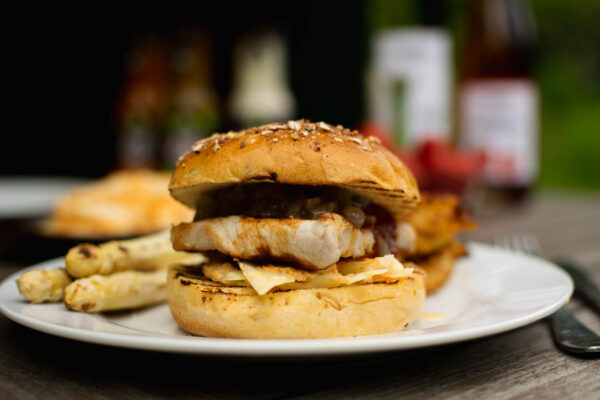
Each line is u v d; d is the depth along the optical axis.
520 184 0.86
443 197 0.44
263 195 0.34
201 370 0.30
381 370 0.30
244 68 1.26
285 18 1.40
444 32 0.83
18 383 0.29
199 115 1.06
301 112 1.40
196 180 0.34
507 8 0.89
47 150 1.43
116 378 0.30
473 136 0.85
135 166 1.05
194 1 1.38
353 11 1.32
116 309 0.37
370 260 0.34
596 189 1.33
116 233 0.53
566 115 1.38
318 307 0.32
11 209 0.74
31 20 1.36
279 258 0.33
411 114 0.82
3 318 0.39
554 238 0.65
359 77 1.32
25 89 1.39
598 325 0.36
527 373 0.30
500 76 0.87
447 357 0.32
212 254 0.36
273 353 0.27
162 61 1.06
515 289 0.40
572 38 1.41
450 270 0.42
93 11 1.39
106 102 1.44
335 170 0.32
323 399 0.28
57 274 0.36
